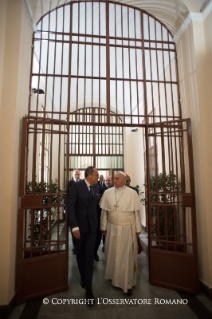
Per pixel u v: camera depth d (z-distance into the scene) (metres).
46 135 5.56
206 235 2.50
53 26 3.81
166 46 3.68
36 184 2.94
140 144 6.15
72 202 2.50
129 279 2.49
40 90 3.99
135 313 2.14
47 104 5.50
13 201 2.26
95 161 7.22
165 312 2.15
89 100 6.75
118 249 2.56
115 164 7.30
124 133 7.24
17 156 2.38
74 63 5.04
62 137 7.07
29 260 2.37
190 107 2.86
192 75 2.81
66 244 2.62
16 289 2.32
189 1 2.81
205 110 2.66
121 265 2.55
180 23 3.07
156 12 3.19
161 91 4.33
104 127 7.35
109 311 2.17
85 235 2.58
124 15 3.71
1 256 2.13
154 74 4.72
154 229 3.39
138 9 3.21
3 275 2.11
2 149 2.23
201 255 2.58
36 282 2.40
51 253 2.66
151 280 2.73
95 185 2.72
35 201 2.45
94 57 4.89
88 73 5.45
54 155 6.40
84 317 2.08
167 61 3.98
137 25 3.91
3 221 2.17
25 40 2.63
